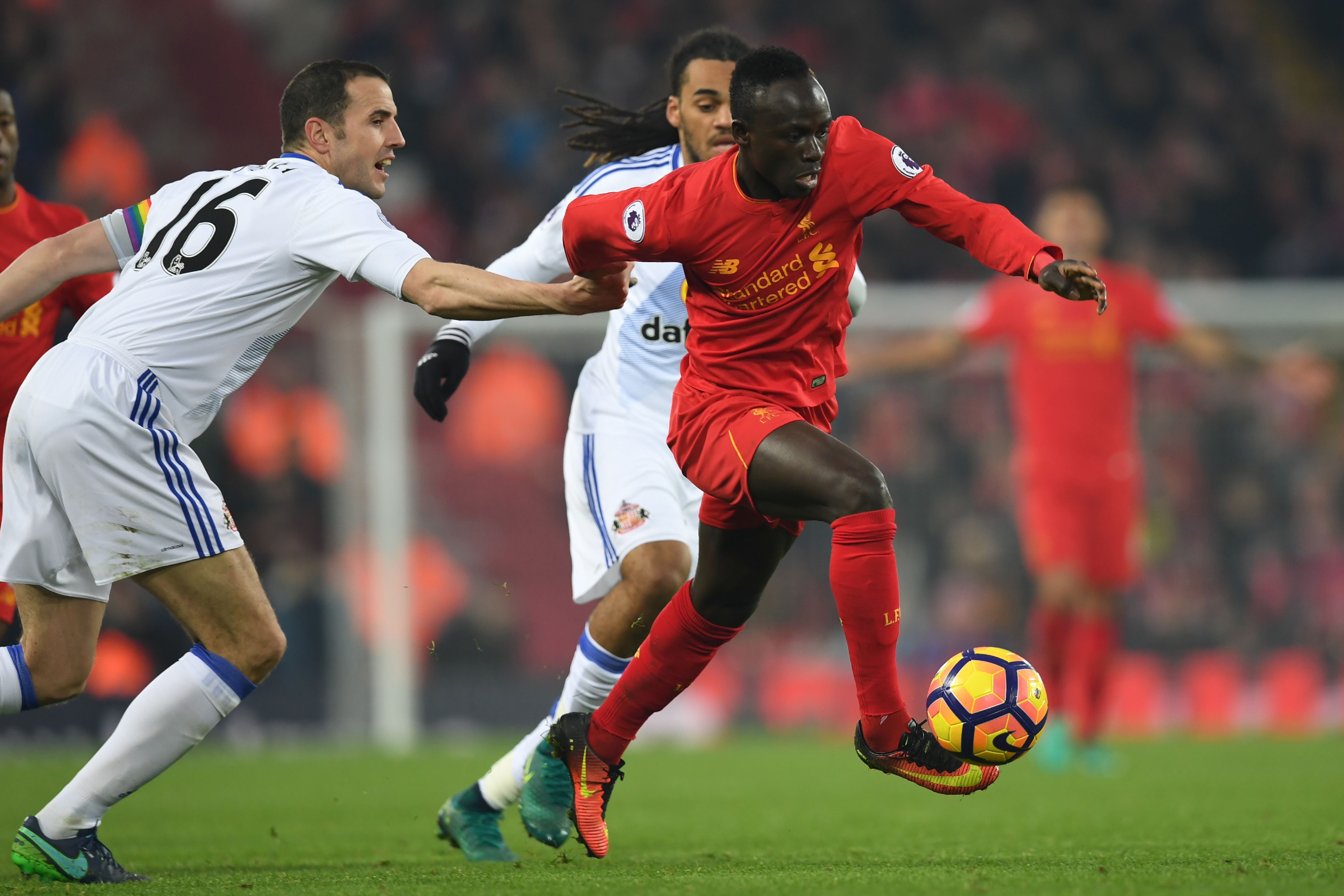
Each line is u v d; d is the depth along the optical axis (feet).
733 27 201.67
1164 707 133.49
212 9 184.24
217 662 43.73
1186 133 210.38
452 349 52.85
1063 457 93.91
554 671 134.10
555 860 49.16
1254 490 136.98
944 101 201.46
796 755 105.81
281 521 129.29
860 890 36.52
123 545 42.73
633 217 40.98
